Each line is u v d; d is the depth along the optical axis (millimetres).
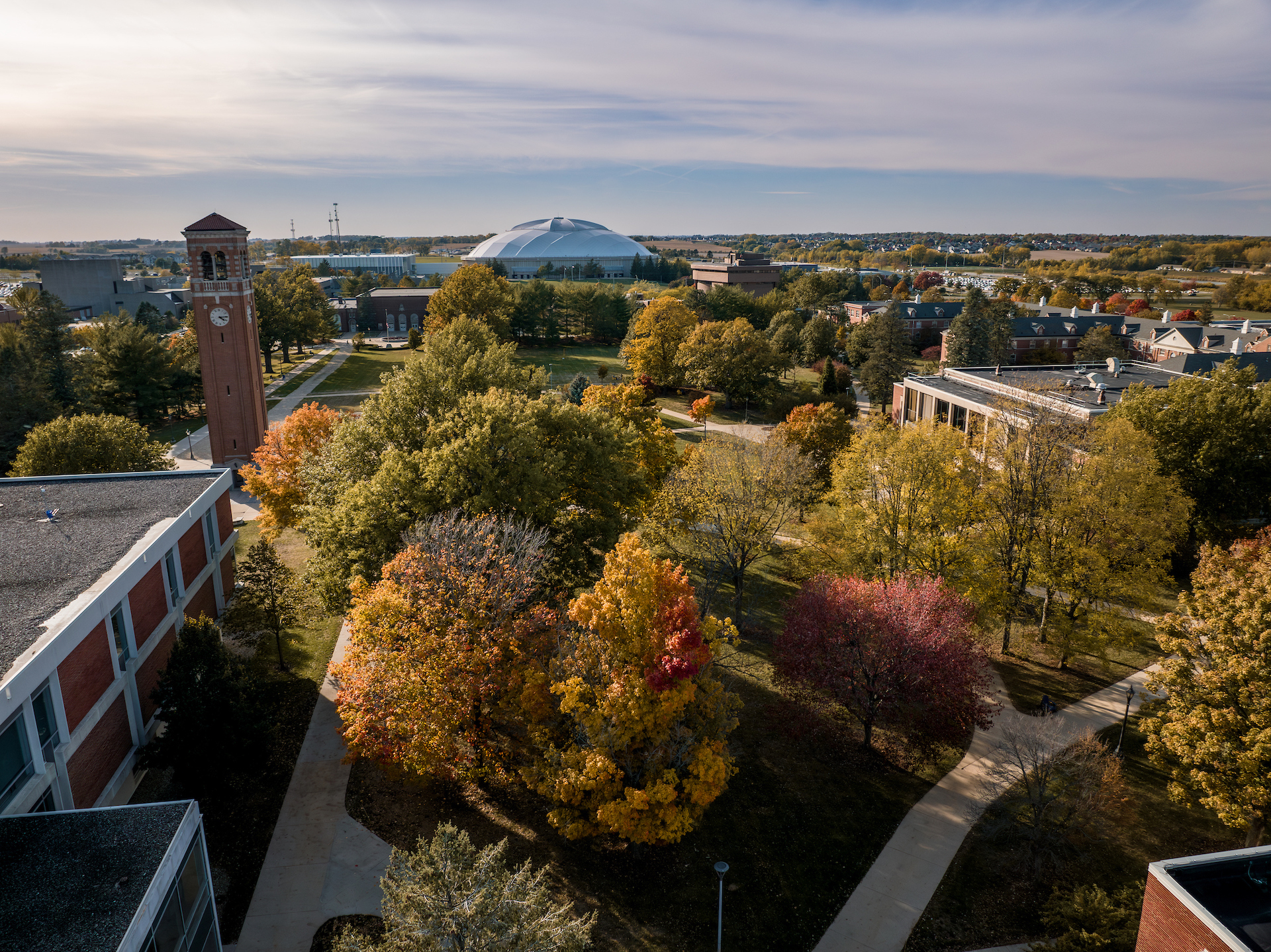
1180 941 14805
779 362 95562
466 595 25812
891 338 95688
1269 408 45938
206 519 35219
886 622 29453
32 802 19969
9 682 18500
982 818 28219
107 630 24500
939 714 28375
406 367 43438
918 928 23703
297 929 22094
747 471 42281
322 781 28250
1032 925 23859
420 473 33312
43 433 47250
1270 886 15438
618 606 24875
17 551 27391
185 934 17547
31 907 15586
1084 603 39000
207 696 25562
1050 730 31703
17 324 101875
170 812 18328
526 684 24609
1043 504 38000
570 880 24438
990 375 67250
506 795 27906
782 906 24297
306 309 123875
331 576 32594
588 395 57281
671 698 23609
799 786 29578
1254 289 184000
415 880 16016
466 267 117812
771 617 43031
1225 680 24516
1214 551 28984
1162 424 47656
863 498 40719
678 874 25109
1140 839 27438
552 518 34594
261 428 63969
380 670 24734
